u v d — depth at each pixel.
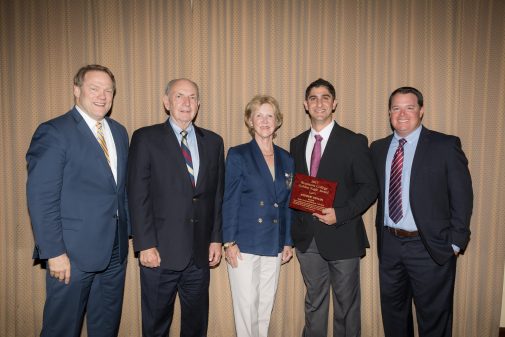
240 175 1.86
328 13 2.27
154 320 1.79
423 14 2.27
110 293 1.81
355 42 2.27
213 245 1.87
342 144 1.91
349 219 1.83
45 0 2.24
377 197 2.03
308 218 1.94
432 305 1.88
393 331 2.04
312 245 1.99
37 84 2.28
